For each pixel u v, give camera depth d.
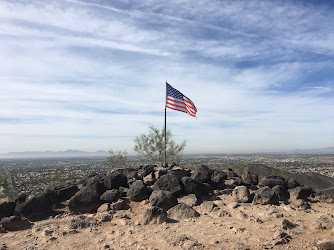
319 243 6.68
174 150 21.53
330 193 13.80
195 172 13.75
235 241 7.17
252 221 8.95
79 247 7.08
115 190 11.55
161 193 10.57
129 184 13.06
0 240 7.80
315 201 12.81
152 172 13.99
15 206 10.05
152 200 10.35
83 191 10.78
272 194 11.70
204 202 10.80
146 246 6.96
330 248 6.54
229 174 16.48
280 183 13.96
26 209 9.68
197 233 7.86
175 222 9.12
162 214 9.09
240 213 9.62
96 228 8.59
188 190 11.95
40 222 9.42
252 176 15.80
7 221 8.73
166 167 16.41
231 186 14.23
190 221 9.16
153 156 21.42
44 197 10.20
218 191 13.11
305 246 6.88
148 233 7.98
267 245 6.89
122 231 8.15
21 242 7.54
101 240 7.55
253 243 7.05
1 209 9.47
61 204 11.23
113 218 9.60
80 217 9.16
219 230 8.12
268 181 14.05
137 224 8.87
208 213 10.13
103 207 10.52
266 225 8.52
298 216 9.72
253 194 12.15
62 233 8.04
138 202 11.29
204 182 13.43
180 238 7.24
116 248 6.96
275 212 9.73
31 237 7.99
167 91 17.05
